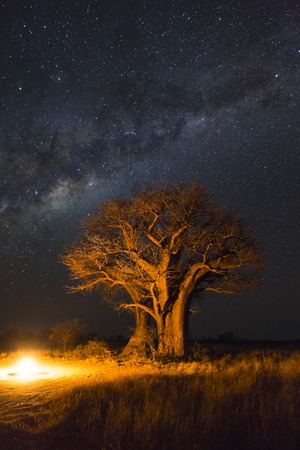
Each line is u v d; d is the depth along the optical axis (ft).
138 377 54.08
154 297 91.91
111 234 93.91
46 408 39.70
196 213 90.53
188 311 93.40
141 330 97.30
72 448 27.55
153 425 29.37
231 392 37.99
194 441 27.22
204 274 91.97
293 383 41.55
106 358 92.27
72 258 94.22
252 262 89.25
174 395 38.24
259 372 52.90
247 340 152.25
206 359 83.41
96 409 34.96
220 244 88.63
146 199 90.53
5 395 48.42
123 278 93.09
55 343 140.36
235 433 27.96
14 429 32.27
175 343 90.74
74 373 67.46
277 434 27.09
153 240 90.79
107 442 27.99
